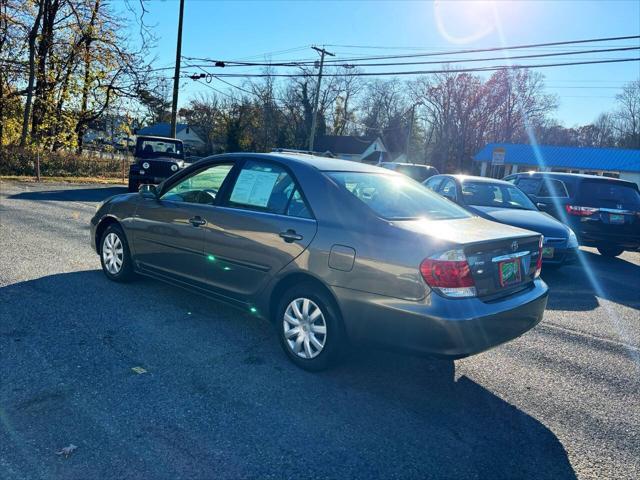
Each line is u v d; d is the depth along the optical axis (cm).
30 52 2161
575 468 275
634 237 938
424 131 7562
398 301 321
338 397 336
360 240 341
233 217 417
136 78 2527
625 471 275
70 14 2373
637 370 422
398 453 276
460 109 6303
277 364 380
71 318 442
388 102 7688
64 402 304
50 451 256
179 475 244
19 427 275
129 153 2716
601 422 329
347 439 287
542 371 408
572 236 746
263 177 419
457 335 308
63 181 2122
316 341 365
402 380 371
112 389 323
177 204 473
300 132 6300
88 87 2495
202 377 350
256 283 400
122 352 380
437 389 361
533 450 290
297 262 368
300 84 6150
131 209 523
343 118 7188
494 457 280
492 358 430
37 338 394
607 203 937
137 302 498
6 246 703
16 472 238
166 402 312
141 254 513
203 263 443
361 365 393
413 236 326
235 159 446
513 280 361
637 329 540
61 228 890
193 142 7656
